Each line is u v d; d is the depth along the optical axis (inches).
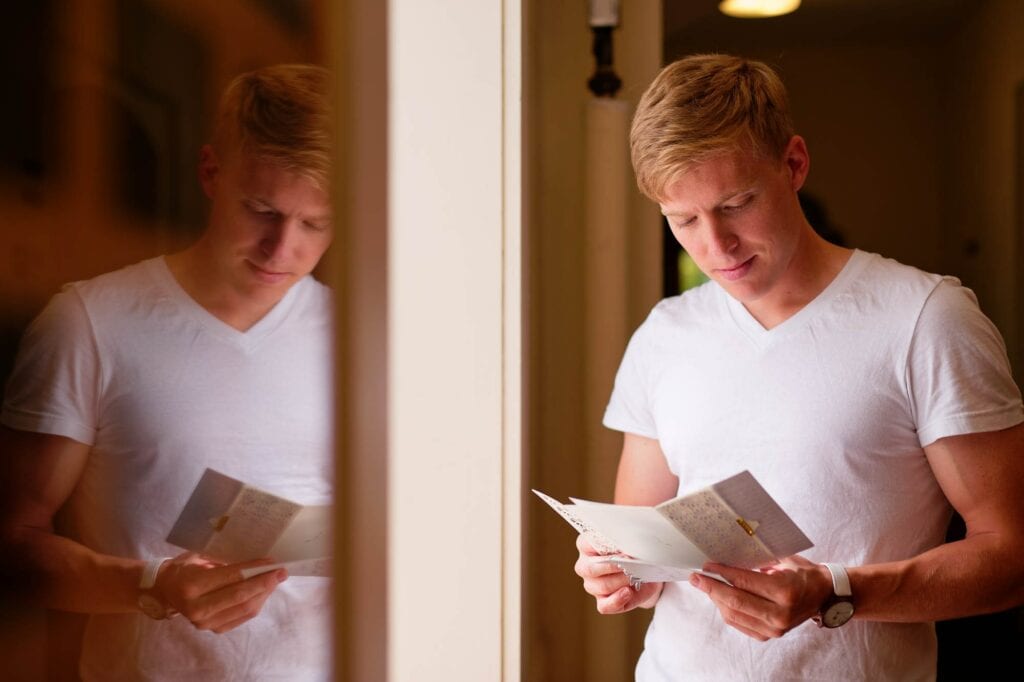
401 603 80.1
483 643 80.4
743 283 53.9
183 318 25.1
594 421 94.2
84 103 17.5
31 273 17.0
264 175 27.3
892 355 51.5
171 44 20.9
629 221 93.3
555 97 95.7
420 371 79.8
